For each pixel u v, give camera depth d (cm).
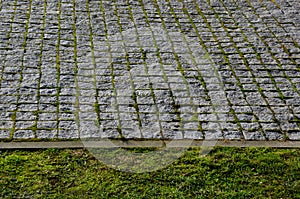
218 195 487
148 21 821
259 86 666
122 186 491
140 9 862
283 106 627
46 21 797
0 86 627
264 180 509
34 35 752
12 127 557
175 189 491
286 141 566
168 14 851
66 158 519
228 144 555
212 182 502
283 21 852
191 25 818
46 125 565
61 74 663
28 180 489
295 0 933
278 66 715
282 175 517
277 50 757
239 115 606
